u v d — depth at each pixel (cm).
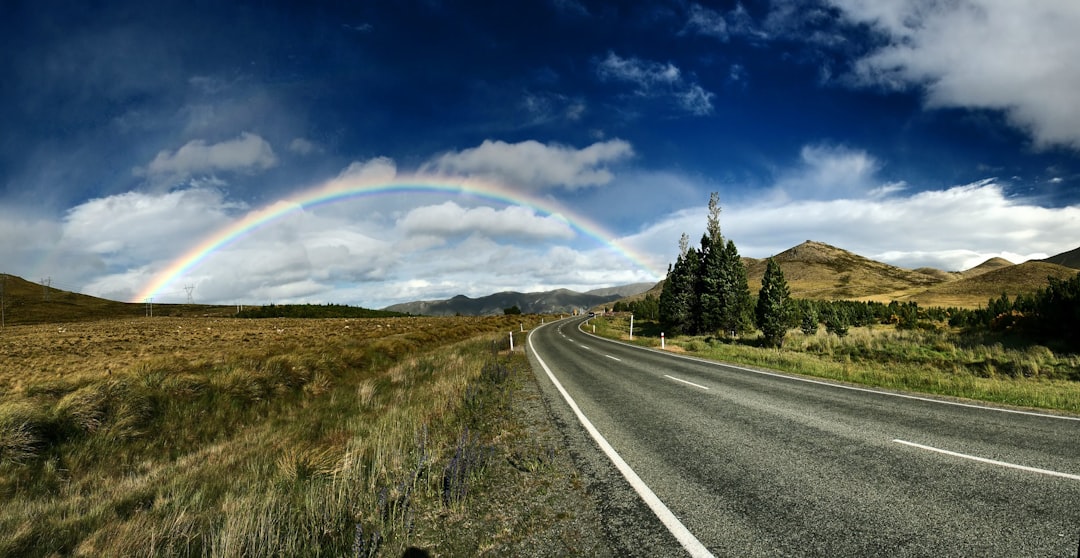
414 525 405
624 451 603
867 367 1557
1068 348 1959
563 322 7012
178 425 862
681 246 4753
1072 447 561
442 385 1187
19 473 612
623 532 373
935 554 316
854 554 321
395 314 12569
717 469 515
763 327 2714
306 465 575
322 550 365
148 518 440
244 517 400
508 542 368
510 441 678
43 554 387
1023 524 355
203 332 5069
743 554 328
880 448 572
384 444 629
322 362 1441
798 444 601
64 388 881
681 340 3127
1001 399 945
